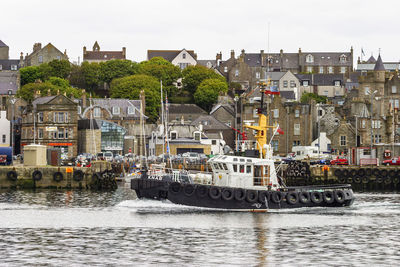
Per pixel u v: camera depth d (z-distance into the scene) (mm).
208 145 181625
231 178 87500
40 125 167500
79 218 81750
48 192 111562
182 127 188625
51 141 167125
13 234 71875
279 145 186500
